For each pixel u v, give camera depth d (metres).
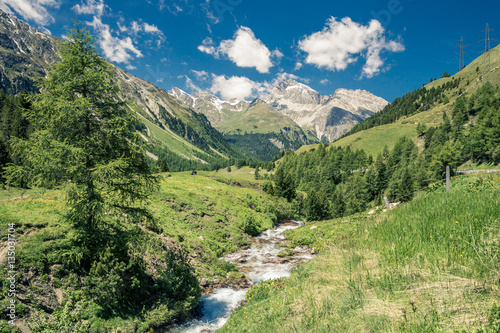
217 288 17.05
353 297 5.78
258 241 30.38
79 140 11.60
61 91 11.42
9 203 14.98
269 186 63.53
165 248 18.42
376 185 115.81
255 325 7.77
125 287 12.14
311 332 5.11
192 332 12.16
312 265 11.34
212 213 32.88
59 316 9.91
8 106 98.56
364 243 9.35
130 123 12.66
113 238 12.91
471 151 94.12
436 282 4.97
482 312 3.69
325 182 131.50
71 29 11.77
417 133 176.25
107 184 12.49
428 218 8.59
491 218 6.92
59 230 13.04
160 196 31.47
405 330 3.86
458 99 155.88
